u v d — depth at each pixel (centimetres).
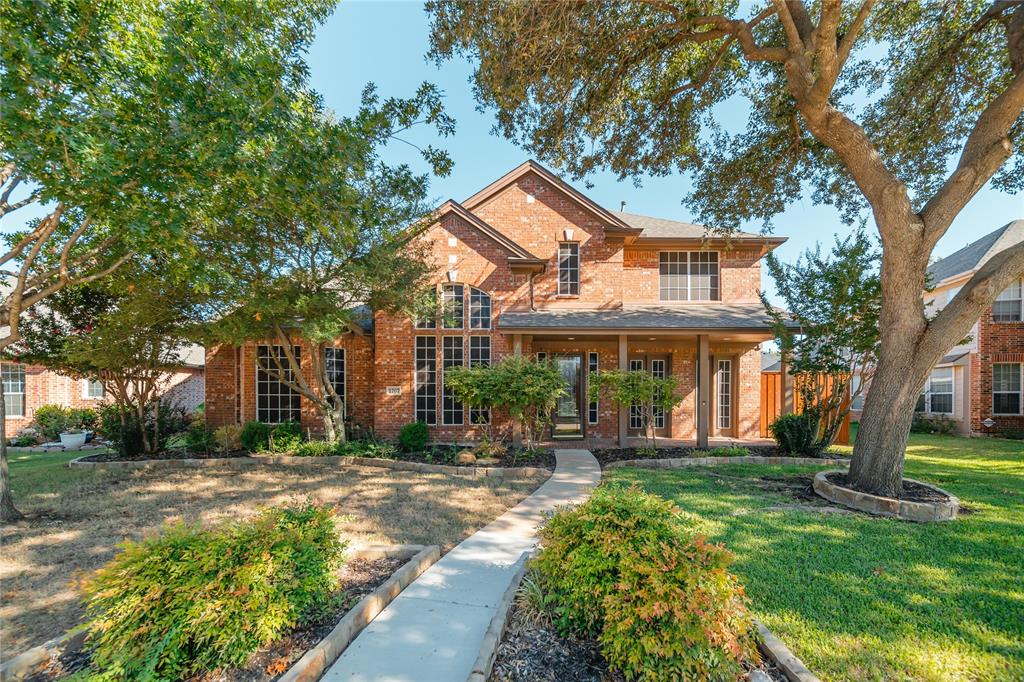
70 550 511
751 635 292
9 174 602
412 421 1288
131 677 263
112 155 423
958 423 1597
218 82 477
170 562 284
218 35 480
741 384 1412
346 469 973
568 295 1391
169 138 450
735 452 1036
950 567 443
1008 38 750
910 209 701
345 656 302
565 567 302
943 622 346
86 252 761
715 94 990
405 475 904
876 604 372
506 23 699
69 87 466
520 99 820
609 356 1412
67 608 379
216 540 302
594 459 1027
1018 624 343
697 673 249
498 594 394
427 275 1084
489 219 1419
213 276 623
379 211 868
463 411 1294
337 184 588
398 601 379
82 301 1031
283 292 916
